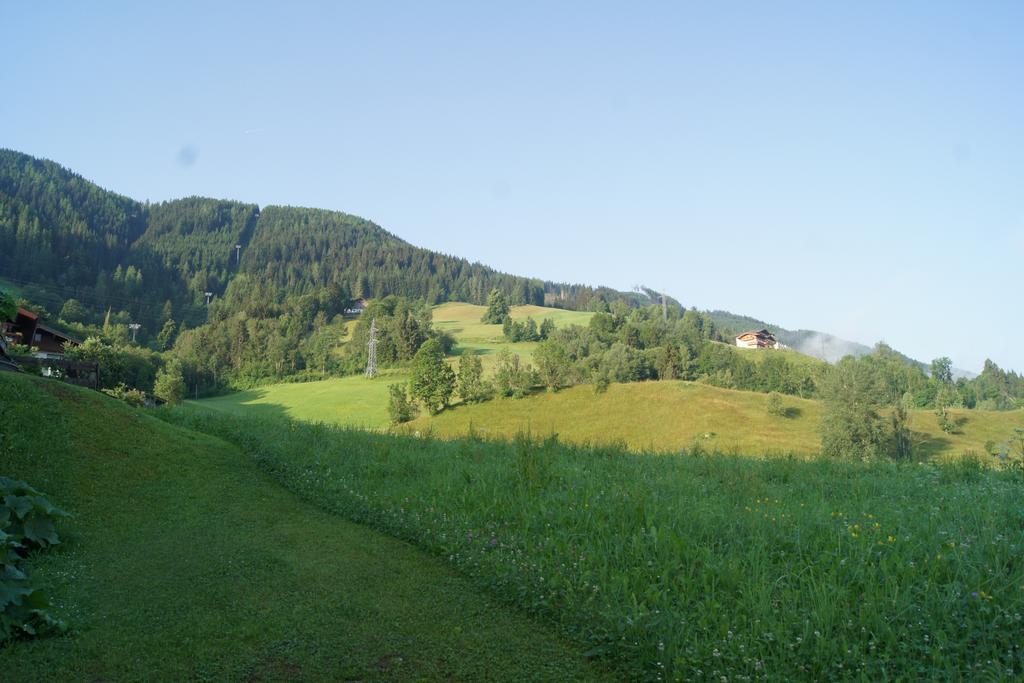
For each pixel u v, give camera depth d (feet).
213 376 323.78
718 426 209.15
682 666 15.72
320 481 36.27
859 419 165.48
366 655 17.54
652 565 21.65
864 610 17.69
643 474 38.32
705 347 334.24
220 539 27.50
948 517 26.30
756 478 37.04
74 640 18.11
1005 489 32.22
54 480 31.45
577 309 654.94
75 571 23.22
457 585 22.61
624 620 18.08
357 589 22.18
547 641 18.42
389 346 363.76
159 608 20.47
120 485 33.09
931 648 15.98
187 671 16.60
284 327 415.44
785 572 20.71
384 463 39.45
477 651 17.79
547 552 23.70
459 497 31.32
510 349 399.44
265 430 49.60
